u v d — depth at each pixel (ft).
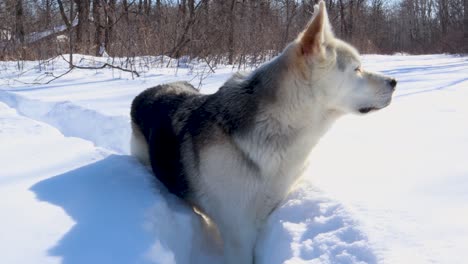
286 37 47.75
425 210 9.47
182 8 50.90
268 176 10.43
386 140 16.58
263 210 10.70
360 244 7.82
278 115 10.27
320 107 10.62
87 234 8.95
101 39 54.34
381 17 146.92
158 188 11.89
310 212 9.77
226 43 45.88
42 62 42.01
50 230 9.04
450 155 14.10
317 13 10.03
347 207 9.30
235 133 10.28
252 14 50.52
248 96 10.51
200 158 10.71
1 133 16.35
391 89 11.03
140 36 44.96
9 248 8.28
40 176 12.14
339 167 13.24
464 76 36.45
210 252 11.12
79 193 10.96
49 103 23.59
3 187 11.24
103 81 32.58
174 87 14.30
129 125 18.54
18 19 50.72
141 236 8.96
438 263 7.06
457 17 121.49
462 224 8.63
